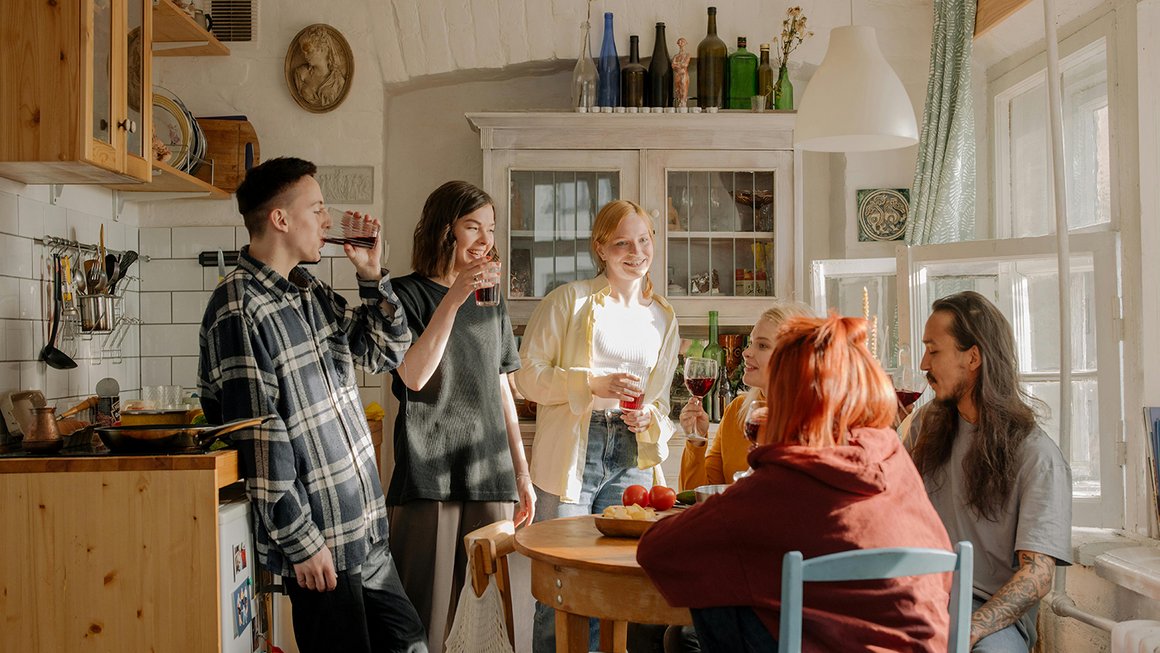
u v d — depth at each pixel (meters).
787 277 3.90
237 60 4.02
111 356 3.57
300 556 2.15
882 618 1.52
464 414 2.63
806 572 1.44
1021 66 3.68
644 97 3.98
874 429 1.62
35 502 2.16
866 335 1.64
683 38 3.96
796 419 1.57
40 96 2.54
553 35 4.05
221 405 2.20
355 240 2.42
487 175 3.91
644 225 2.95
